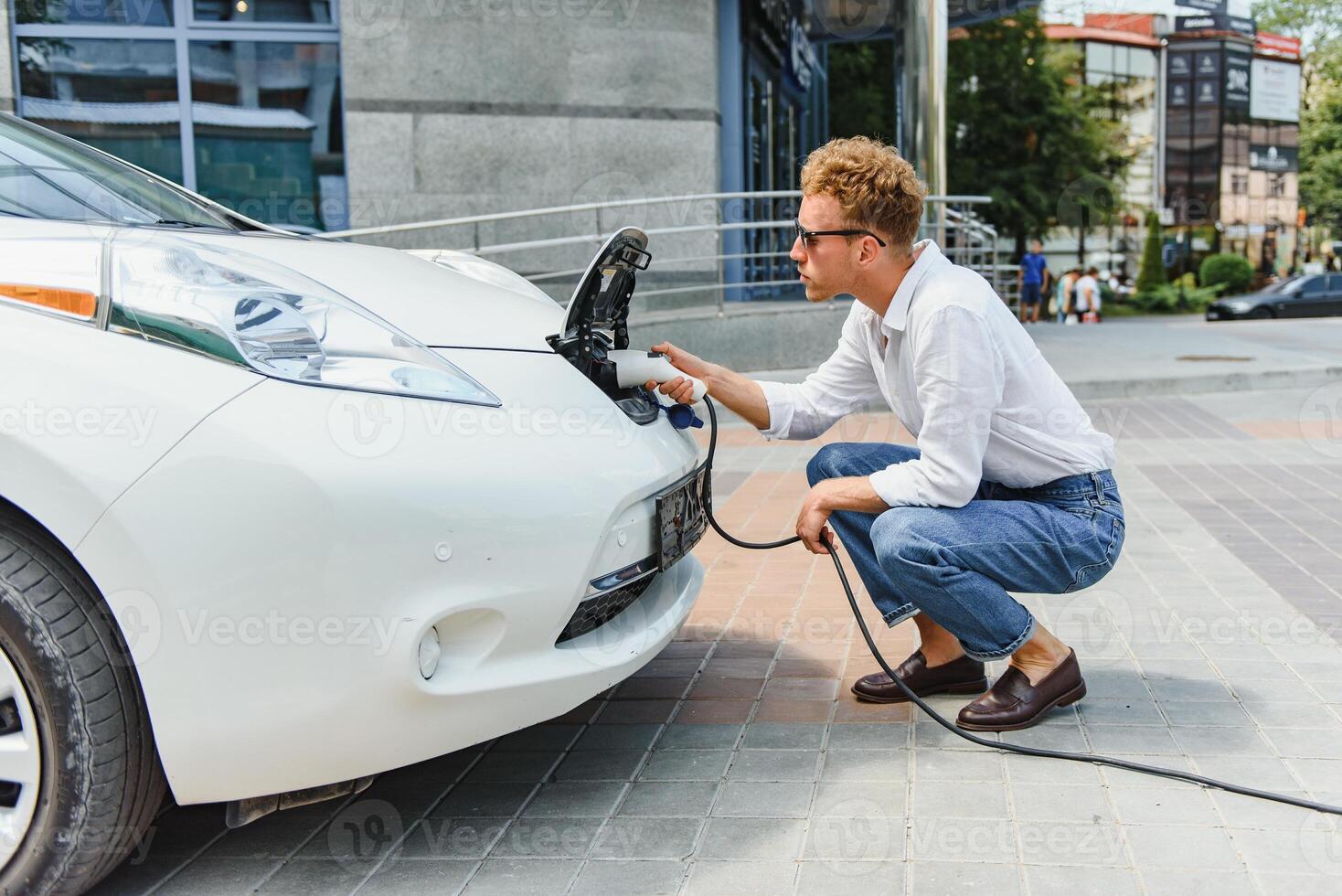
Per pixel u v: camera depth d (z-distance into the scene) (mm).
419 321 2201
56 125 9133
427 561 1902
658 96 9898
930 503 2496
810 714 2754
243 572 1815
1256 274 35344
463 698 1970
